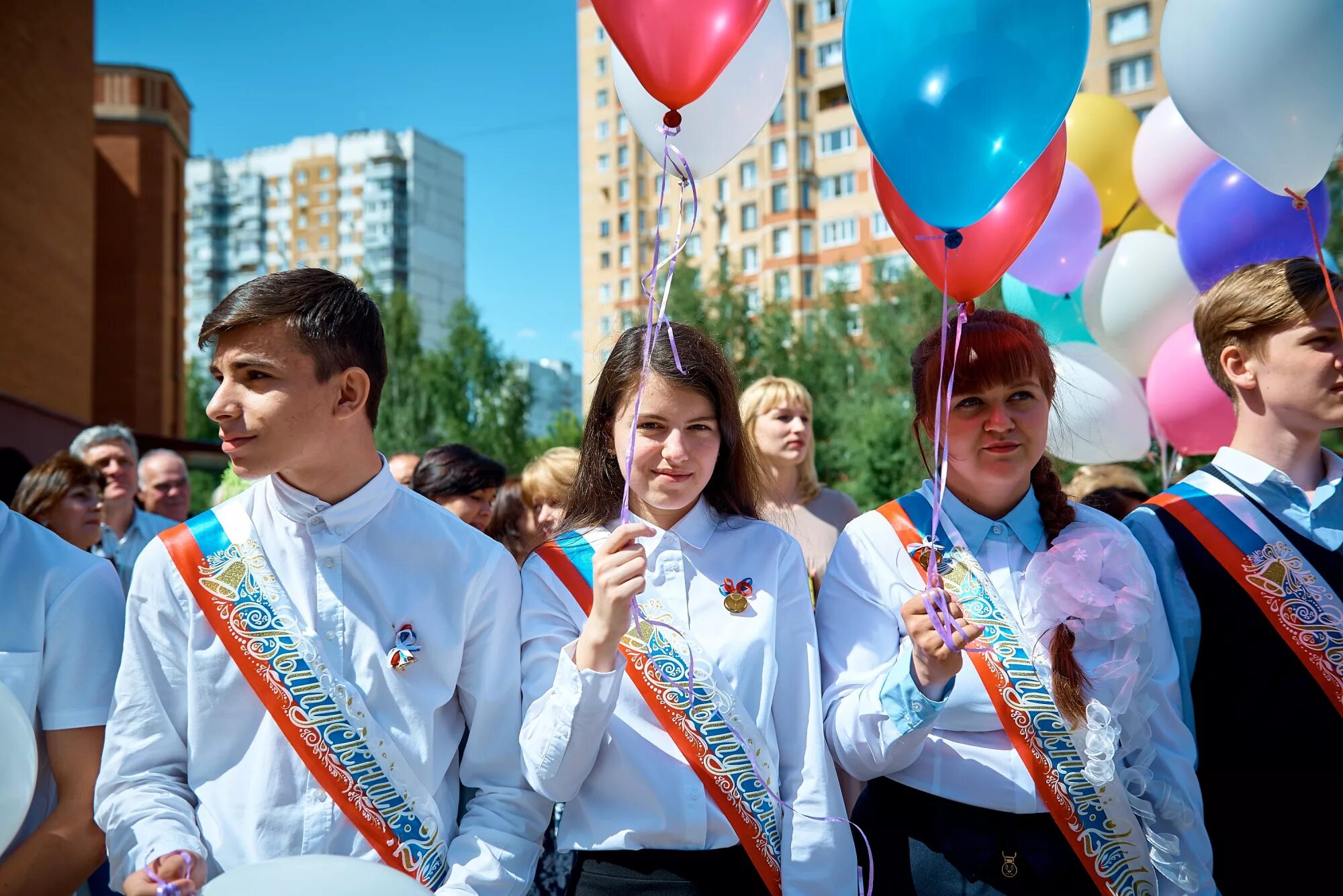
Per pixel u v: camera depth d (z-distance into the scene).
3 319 13.67
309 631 1.64
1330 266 2.76
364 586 1.69
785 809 1.73
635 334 1.91
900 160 1.68
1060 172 1.94
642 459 1.80
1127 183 3.69
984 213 1.71
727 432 1.93
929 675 1.60
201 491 25.70
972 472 1.84
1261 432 2.06
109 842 1.52
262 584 1.66
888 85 1.65
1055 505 1.91
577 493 2.00
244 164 80.19
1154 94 26.62
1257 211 2.72
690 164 2.10
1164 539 2.02
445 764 1.71
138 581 1.67
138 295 24.70
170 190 25.88
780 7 2.12
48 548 1.79
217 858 1.55
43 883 1.62
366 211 77.00
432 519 1.77
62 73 15.74
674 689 1.75
